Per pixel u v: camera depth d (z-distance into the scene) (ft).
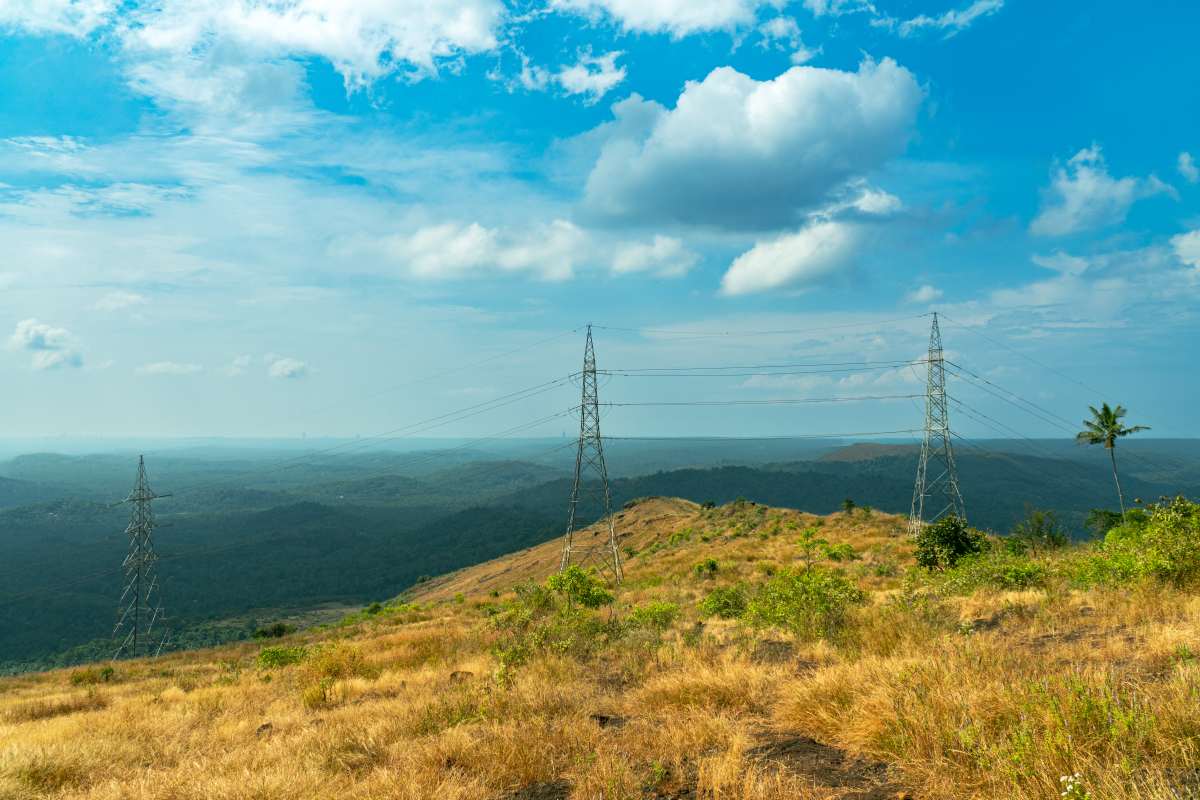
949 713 20.31
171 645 458.50
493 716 31.04
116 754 32.19
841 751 21.38
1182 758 15.38
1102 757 16.02
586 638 52.75
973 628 36.83
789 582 49.93
